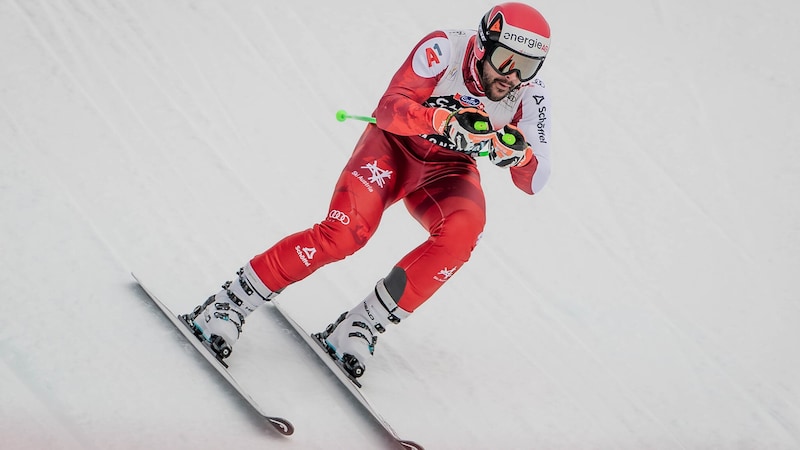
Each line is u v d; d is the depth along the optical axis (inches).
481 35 518.3
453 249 541.0
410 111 514.9
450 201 551.8
